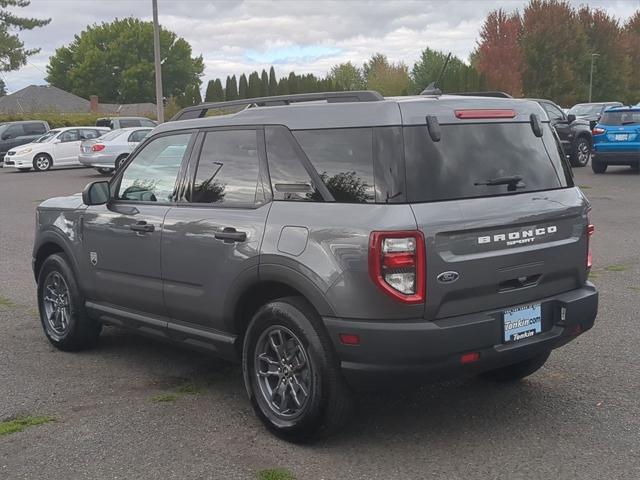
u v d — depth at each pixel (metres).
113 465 4.08
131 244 5.34
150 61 96.88
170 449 4.27
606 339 6.19
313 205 4.23
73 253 5.96
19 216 15.34
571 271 4.56
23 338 6.65
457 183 4.11
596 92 76.88
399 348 3.86
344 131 4.22
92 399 5.10
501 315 4.12
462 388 5.20
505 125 4.46
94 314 5.92
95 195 5.60
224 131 4.91
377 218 3.90
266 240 4.34
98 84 96.75
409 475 3.90
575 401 4.91
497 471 3.93
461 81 50.00
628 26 91.38
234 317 4.64
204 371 5.70
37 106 57.91
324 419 4.15
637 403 4.84
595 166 19.94
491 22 69.00
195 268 4.83
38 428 4.60
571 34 71.56
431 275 3.89
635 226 11.83
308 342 4.12
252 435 4.46
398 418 4.68
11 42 51.72
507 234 4.17
